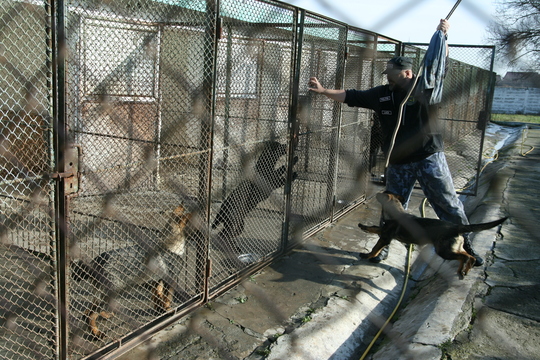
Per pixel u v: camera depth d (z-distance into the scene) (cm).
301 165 529
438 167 429
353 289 426
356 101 450
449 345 310
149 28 422
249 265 441
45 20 225
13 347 286
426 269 512
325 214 591
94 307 301
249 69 459
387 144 449
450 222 412
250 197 457
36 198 264
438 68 400
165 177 457
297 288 421
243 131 470
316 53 508
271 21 411
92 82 475
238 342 328
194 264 389
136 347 313
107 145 507
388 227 442
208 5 333
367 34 611
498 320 346
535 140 1653
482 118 793
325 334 348
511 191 817
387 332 375
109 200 439
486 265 457
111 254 314
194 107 392
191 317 359
